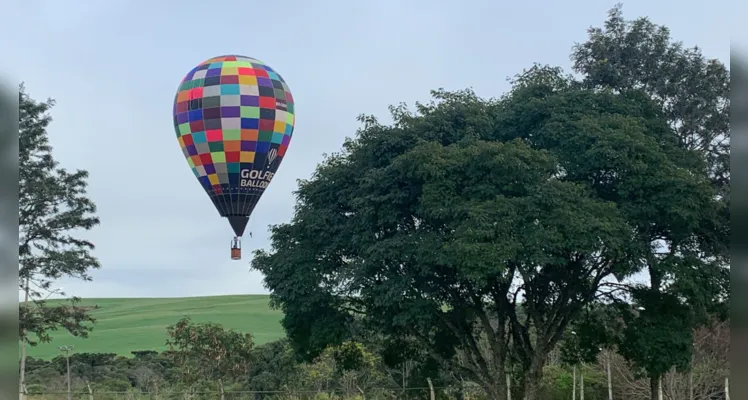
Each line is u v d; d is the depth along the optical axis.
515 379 25.53
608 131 20.34
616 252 20.02
